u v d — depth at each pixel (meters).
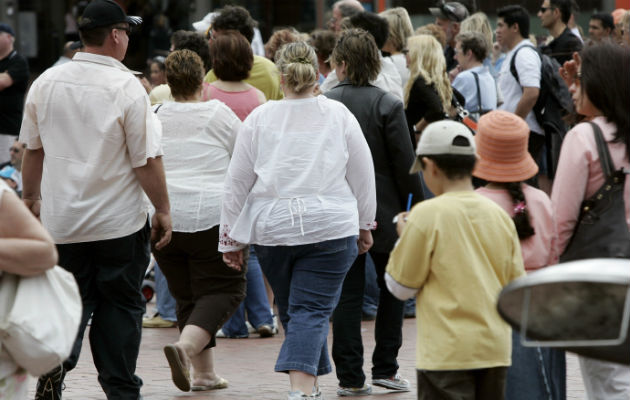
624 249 10.18
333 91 13.95
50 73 11.89
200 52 18.42
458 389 9.09
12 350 8.01
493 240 9.19
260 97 16.50
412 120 17.84
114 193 11.75
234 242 12.41
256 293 18.25
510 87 22.95
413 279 9.21
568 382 14.48
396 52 19.05
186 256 13.73
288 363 11.99
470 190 9.41
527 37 23.19
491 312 9.05
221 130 13.95
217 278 13.46
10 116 27.17
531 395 9.71
